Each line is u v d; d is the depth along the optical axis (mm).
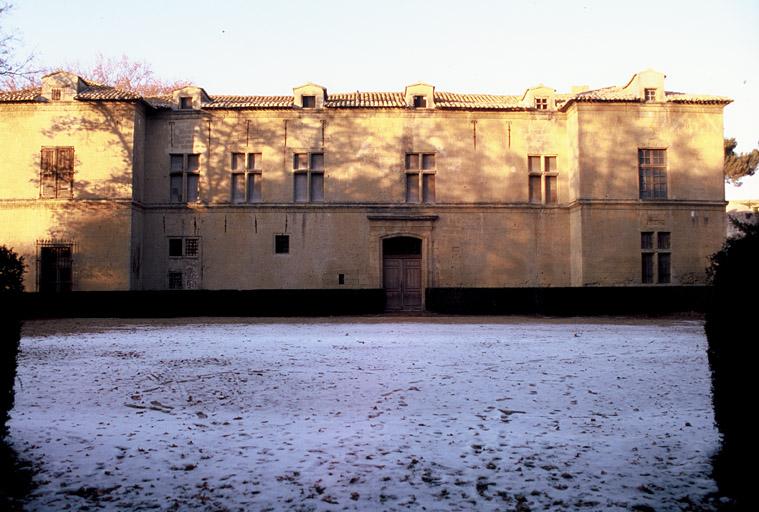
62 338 16688
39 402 8422
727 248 5293
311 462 5695
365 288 28062
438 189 29422
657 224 28375
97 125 27750
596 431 6773
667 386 9336
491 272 29094
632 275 28047
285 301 26328
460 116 29797
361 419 7363
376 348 14047
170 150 29234
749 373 4902
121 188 27516
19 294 5965
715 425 5617
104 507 4680
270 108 29234
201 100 29562
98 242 27250
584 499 4789
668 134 28797
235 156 29422
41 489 5047
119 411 7910
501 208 29297
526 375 10273
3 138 27688
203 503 4742
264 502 4746
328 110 29516
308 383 9664
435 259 29031
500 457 5844
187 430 6922
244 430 6898
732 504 4656
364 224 29109
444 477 5293
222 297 26062
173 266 28719
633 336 16797
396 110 29625
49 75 27859
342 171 29359
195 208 28875
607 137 28562
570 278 29188
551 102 29984
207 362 11922
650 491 4941
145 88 49000
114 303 25516
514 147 29781
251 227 28859
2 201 27375
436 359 12172
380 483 5141
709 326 5418
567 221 29438
